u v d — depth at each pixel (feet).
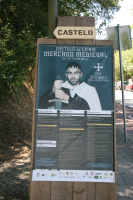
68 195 10.80
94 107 11.09
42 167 10.88
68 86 11.15
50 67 11.18
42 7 33.09
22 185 14.25
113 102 11.11
